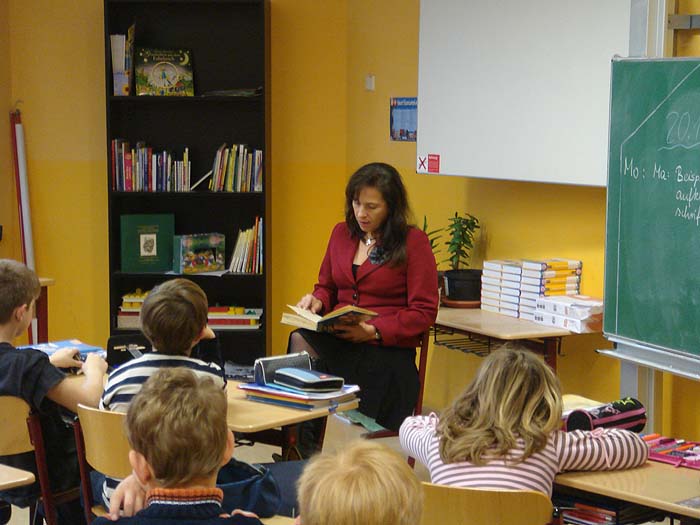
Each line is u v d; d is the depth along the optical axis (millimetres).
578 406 3127
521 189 4887
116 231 6203
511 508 2303
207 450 1811
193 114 6301
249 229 6176
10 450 3000
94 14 6348
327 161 6539
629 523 2707
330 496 1397
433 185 5605
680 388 3902
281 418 3002
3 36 6242
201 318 2896
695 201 3424
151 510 1771
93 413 2783
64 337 6574
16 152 6352
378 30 6004
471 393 2564
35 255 6492
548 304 4324
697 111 3400
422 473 4656
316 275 6609
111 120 6035
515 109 4434
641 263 3668
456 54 4844
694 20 3633
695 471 2648
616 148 3750
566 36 4102
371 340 4230
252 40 6254
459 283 4855
